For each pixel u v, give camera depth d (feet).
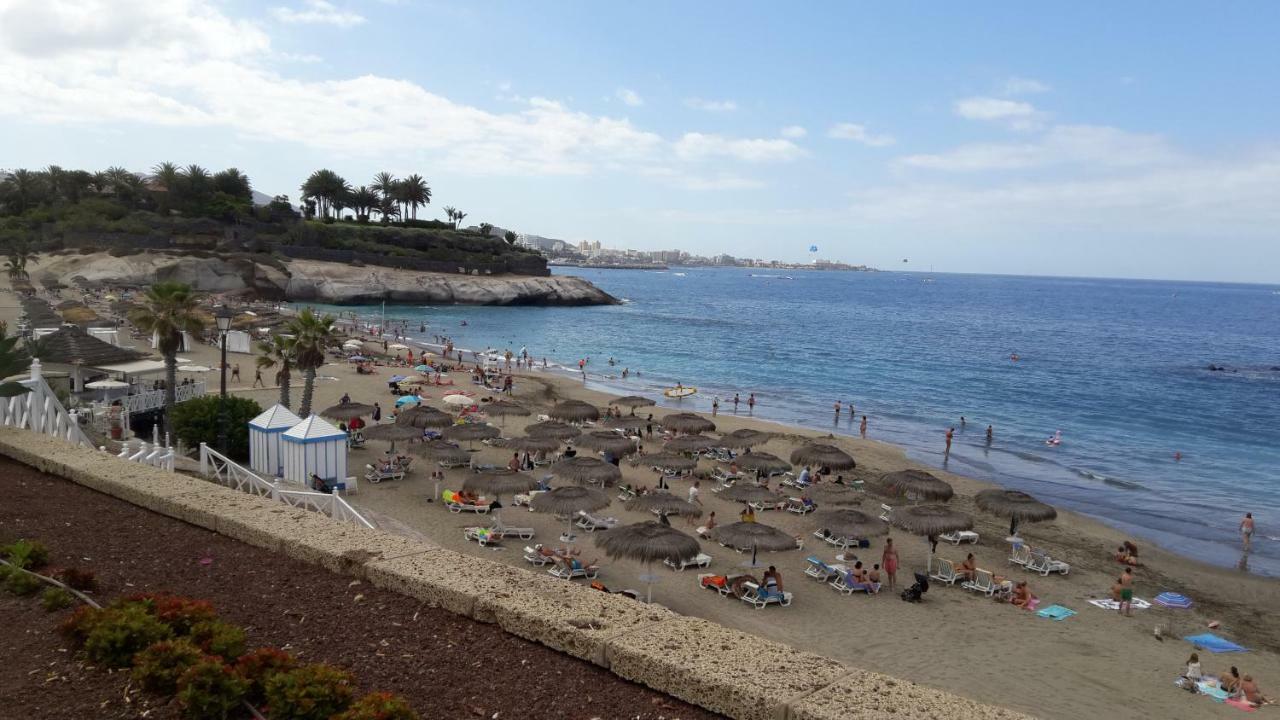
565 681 19.70
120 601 22.12
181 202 410.31
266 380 153.99
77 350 104.63
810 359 264.93
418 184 519.19
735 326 387.55
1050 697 48.98
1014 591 65.72
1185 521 96.63
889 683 18.48
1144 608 65.77
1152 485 115.85
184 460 68.08
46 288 285.02
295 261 393.50
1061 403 190.70
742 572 67.51
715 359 260.01
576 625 21.29
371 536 28.78
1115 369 259.19
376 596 24.73
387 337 262.26
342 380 163.02
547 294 469.16
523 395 163.84
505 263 482.28
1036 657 54.70
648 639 20.49
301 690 17.63
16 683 18.81
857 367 247.50
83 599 23.54
